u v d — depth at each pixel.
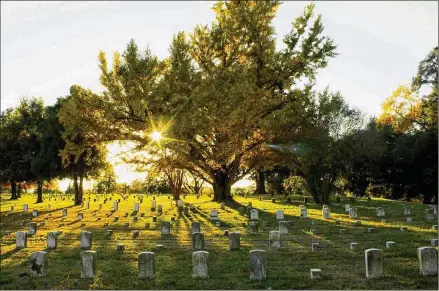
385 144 44.47
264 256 10.80
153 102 29.50
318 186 34.19
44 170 43.81
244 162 38.12
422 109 45.88
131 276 11.49
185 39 30.55
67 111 31.44
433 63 44.28
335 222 21.44
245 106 30.28
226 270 11.86
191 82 30.38
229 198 37.59
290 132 33.47
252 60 35.12
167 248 15.57
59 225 24.14
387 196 50.25
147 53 30.12
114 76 30.66
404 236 16.28
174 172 43.34
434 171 44.00
